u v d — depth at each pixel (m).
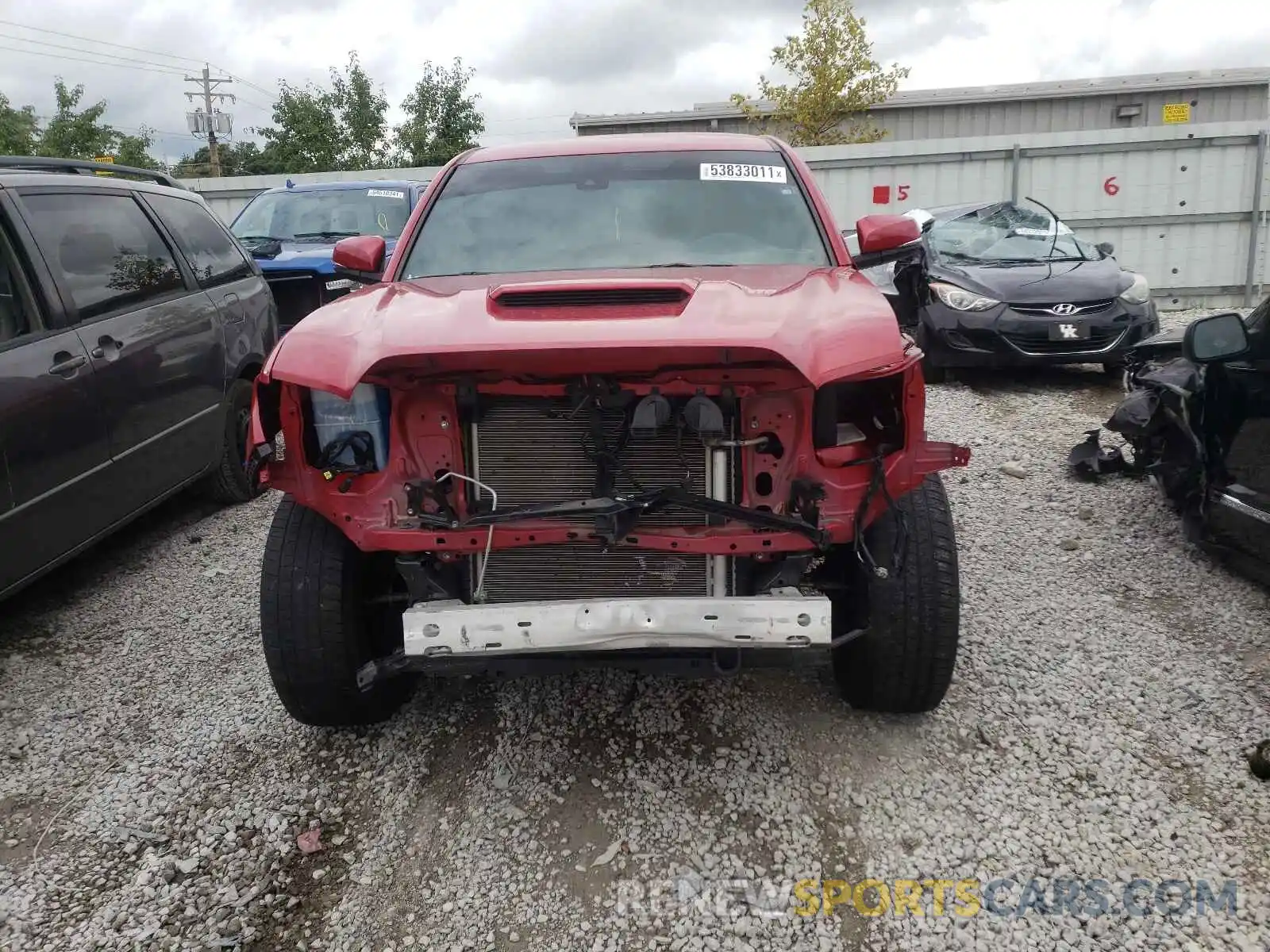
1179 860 2.66
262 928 2.57
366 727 3.45
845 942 2.43
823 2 21.73
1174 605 4.23
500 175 4.14
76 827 3.02
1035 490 5.78
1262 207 12.88
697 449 2.78
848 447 2.77
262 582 3.07
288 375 2.70
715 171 4.04
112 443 4.57
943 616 2.98
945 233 9.86
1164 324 11.53
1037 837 2.77
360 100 31.03
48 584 4.96
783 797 2.97
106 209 5.09
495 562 2.90
